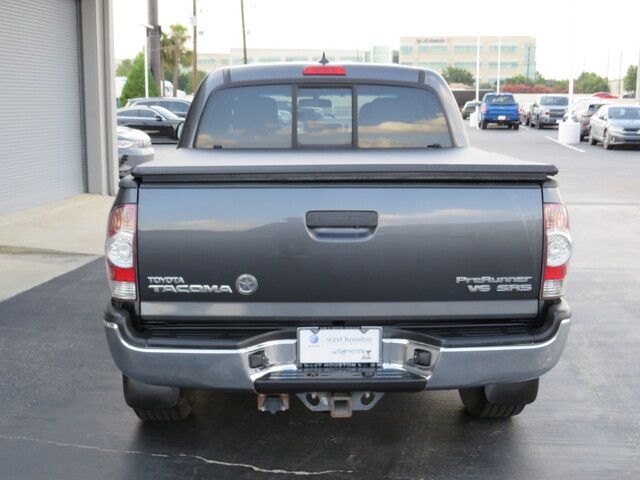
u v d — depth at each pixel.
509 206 3.63
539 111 46.50
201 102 5.29
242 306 3.65
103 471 4.10
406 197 3.59
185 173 3.54
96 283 8.47
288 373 3.69
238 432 4.59
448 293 3.65
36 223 12.21
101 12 15.48
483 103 45.91
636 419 4.87
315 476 4.03
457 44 163.88
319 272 3.61
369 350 3.69
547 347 3.70
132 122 29.61
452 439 4.50
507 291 3.68
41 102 13.93
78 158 15.48
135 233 3.60
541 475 4.07
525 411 4.97
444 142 5.32
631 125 29.12
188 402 4.66
